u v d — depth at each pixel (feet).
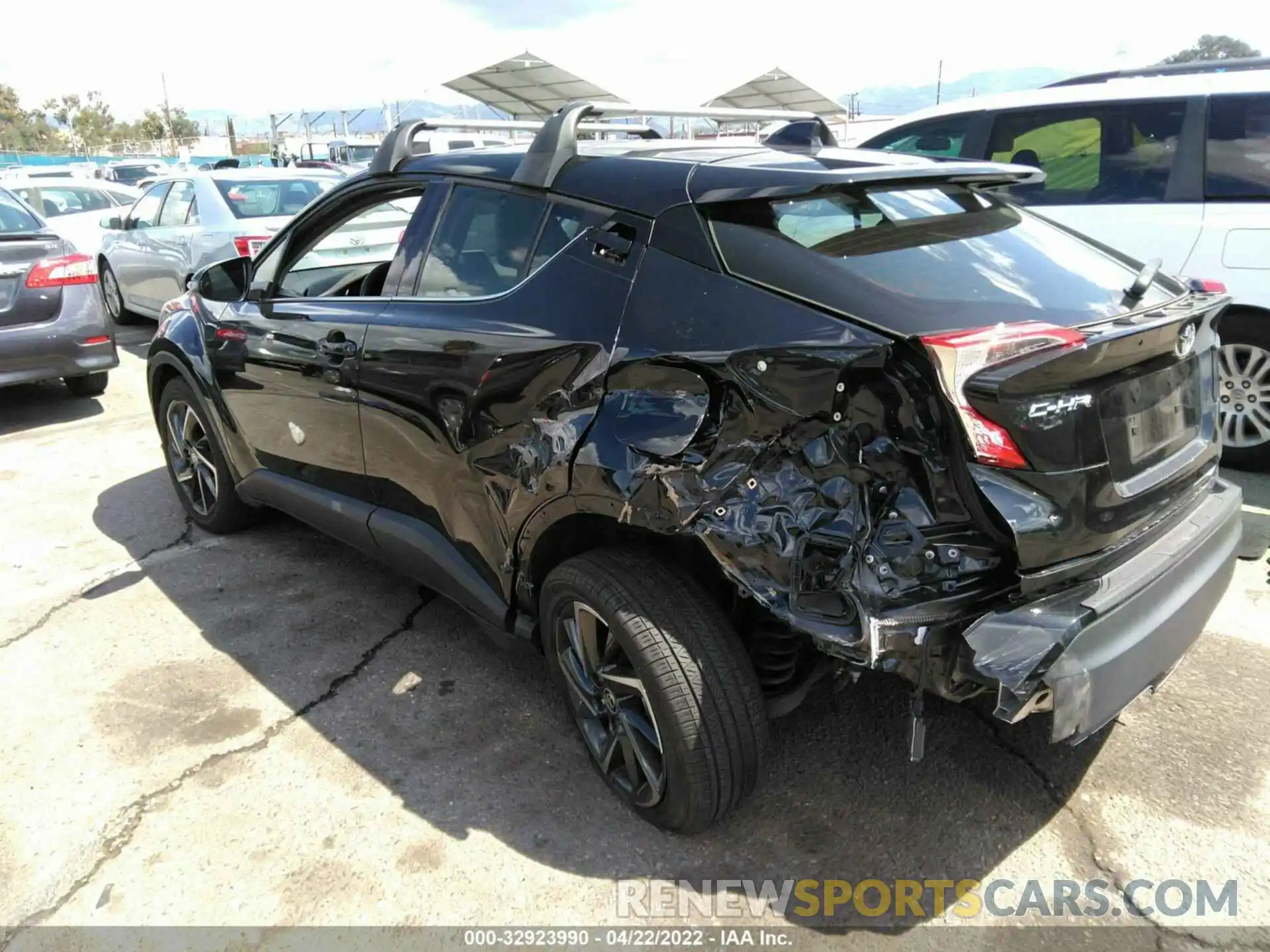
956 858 7.70
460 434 8.86
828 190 7.72
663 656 7.20
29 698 10.13
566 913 7.24
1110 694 6.50
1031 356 6.09
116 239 31.50
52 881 7.61
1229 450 15.67
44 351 19.80
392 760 9.04
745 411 6.81
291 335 11.17
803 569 6.60
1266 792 8.29
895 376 6.26
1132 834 7.88
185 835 8.08
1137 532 7.14
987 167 8.55
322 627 11.60
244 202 26.37
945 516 6.34
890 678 9.99
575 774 8.82
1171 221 15.34
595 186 8.36
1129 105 15.96
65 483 16.89
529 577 8.73
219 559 13.58
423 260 9.91
